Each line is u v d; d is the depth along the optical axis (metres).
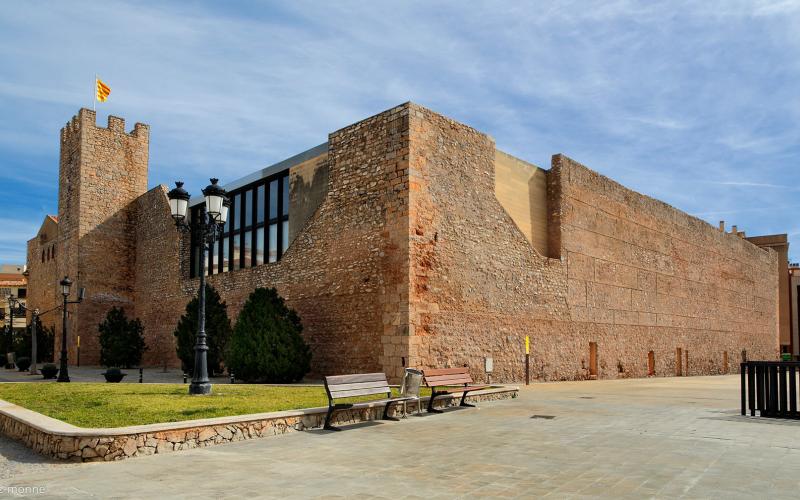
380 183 19.08
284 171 24.14
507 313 21.12
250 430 8.84
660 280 31.73
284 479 6.32
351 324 19.41
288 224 23.50
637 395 16.50
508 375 20.78
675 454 7.66
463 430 9.70
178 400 11.47
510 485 6.03
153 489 5.94
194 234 31.67
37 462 7.29
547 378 22.70
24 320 67.50
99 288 35.19
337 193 20.86
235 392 13.51
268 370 18.69
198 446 8.18
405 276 17.70
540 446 8.23
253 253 26.08
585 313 25.34
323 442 8.55
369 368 18.52
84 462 7.25
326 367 20.12
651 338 30.25
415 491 5.80
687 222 35.31
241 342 19.52
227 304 26.42
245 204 27.16
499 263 21.11
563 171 24.83
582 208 25.89
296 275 22.23
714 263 38.19
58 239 37.53
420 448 8.08
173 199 13.56
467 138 20.61
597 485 6.03
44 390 13.84
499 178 22.05
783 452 7.80
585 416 11.54
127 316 35.94
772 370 11.47
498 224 21.41
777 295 48.75
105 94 36.88
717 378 29.83
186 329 24.02
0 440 9.10
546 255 24.39
